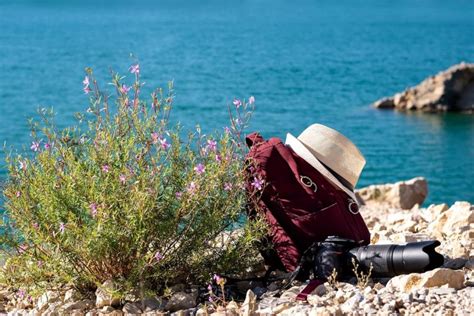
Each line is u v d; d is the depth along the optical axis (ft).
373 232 27.66
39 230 19.69
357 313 17.26
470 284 19.62
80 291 20.63
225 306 19.20
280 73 306.96
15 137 133.49
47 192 19.89
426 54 442.91
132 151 20.39
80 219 19.89
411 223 28.40
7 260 20.61
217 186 20.67
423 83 205.98
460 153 140.97
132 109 20.85
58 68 301.02
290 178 21.68
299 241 21.53
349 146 22.63
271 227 21.67
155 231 20.10
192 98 218.38
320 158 22.26
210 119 180.86
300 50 440.86
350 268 20.62
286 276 21.39
